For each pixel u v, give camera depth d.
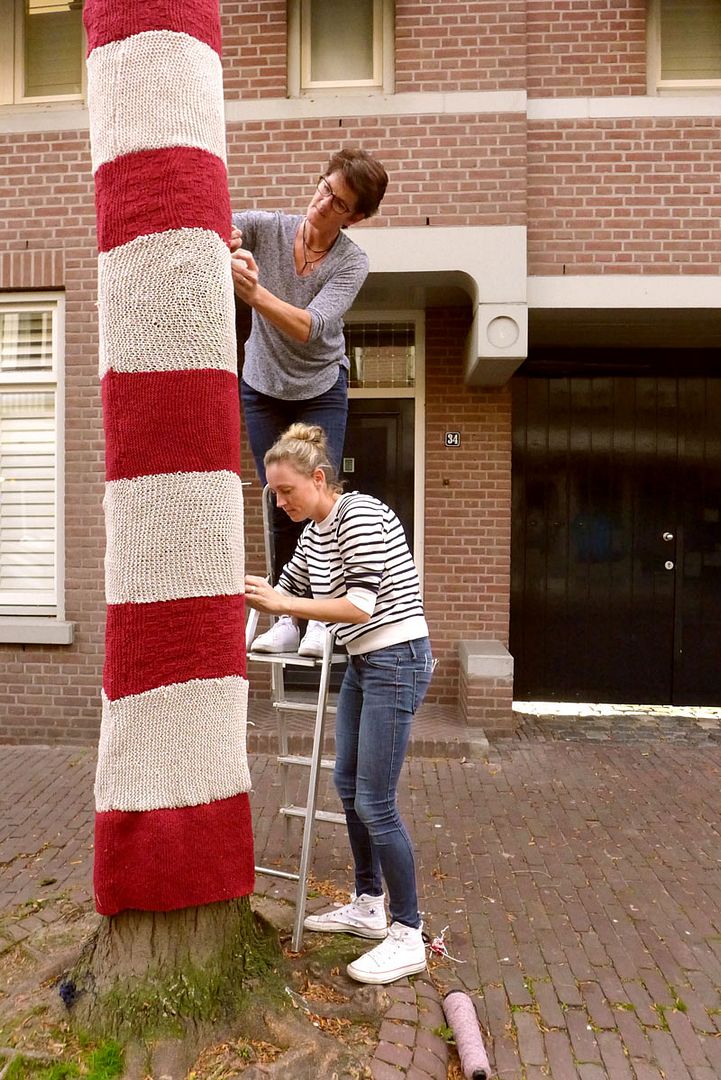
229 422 2.20
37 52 5.72
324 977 2.56
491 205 5.19
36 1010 2.29
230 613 2.22
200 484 2.14
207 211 2.14
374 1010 2.41
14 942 2.78
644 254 5.34
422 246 5.18
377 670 2.51
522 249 5.14
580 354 6.43
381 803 2.53
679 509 6.50
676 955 2.96
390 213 5.23
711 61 5.50
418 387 6.02
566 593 6.54
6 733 5.61
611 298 5.32
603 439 6.50
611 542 6.52
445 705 5.99
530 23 5.43
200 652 2.16
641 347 6.43
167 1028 2.14
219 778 2.21
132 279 2.10
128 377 2.11
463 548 5.96
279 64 5.36
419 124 5.25
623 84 5.41
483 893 3.42
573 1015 2.60
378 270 5.20
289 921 2.94
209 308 2.14
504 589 5.93
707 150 5.34
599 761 5.19
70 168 5.53
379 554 2.42
